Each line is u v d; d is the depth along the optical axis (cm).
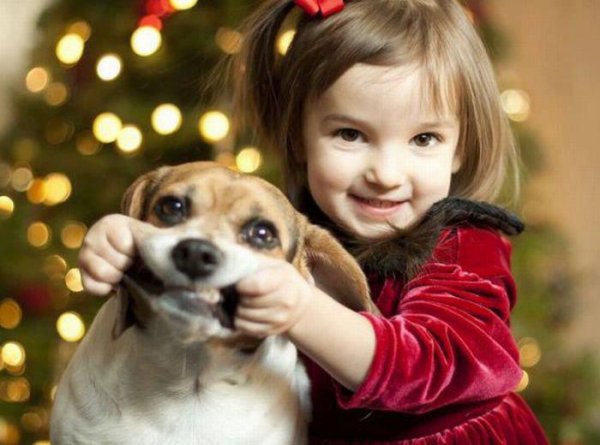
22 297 356
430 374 166
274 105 228
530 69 499
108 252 150
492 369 175
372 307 176
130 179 335
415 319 173
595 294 484
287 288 147
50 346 348
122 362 168
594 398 374
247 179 169
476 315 180
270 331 148
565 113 502
